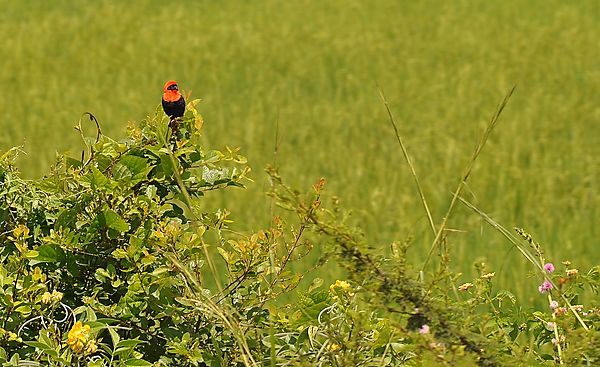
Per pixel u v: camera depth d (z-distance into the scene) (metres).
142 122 6.72
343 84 24.12
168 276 6.24
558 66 25.56
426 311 5.50
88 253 6.34
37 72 25.28
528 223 12.94
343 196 13.91
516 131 18.28
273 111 20.88
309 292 6.45
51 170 6.58
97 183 6.24
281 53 28.62
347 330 6.17
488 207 13.70
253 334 6.39
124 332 6.43
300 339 6.33
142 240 6.21
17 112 20.30
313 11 37.12
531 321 6.96
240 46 29.86
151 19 35.06
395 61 27.05
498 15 35.06
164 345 6.42
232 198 13.47
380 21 34.50
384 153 16.97
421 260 10.98
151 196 6.48
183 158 6.65
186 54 28.23
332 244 5.68
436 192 13.90
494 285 10.29
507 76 24.30
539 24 32.81
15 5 38.03
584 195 14.02
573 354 5.70
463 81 23.38
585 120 19.36
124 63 26.78
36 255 6.08
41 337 5.78
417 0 39.16
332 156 16.58
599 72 24.25
